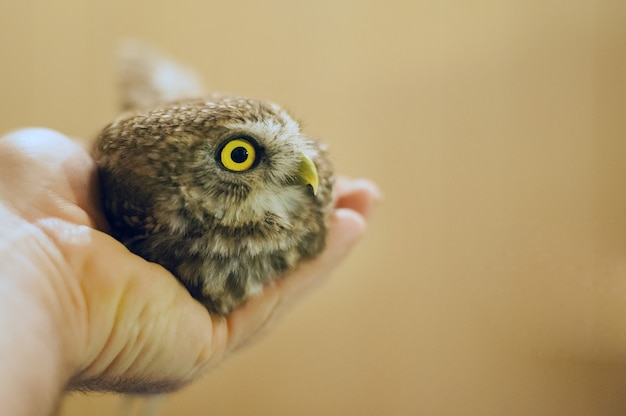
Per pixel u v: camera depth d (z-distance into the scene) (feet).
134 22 2.99
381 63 2.86
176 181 1.48
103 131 1.56
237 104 1.52
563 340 1.94
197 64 3.02
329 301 2.77
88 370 1.48
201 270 1.53
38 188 1.47
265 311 1.63
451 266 2.43
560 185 2.30
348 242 1.71
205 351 1.55
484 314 2.13
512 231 2.15
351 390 2.67
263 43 2.97
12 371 1.32
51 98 2.97
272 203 1.54
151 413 1.86
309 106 2.94
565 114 2.43
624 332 1.89
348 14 2.88
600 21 2.42
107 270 1.45
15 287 1.38
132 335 1.48
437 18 2.77
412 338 2.51
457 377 2.28
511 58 2.62
